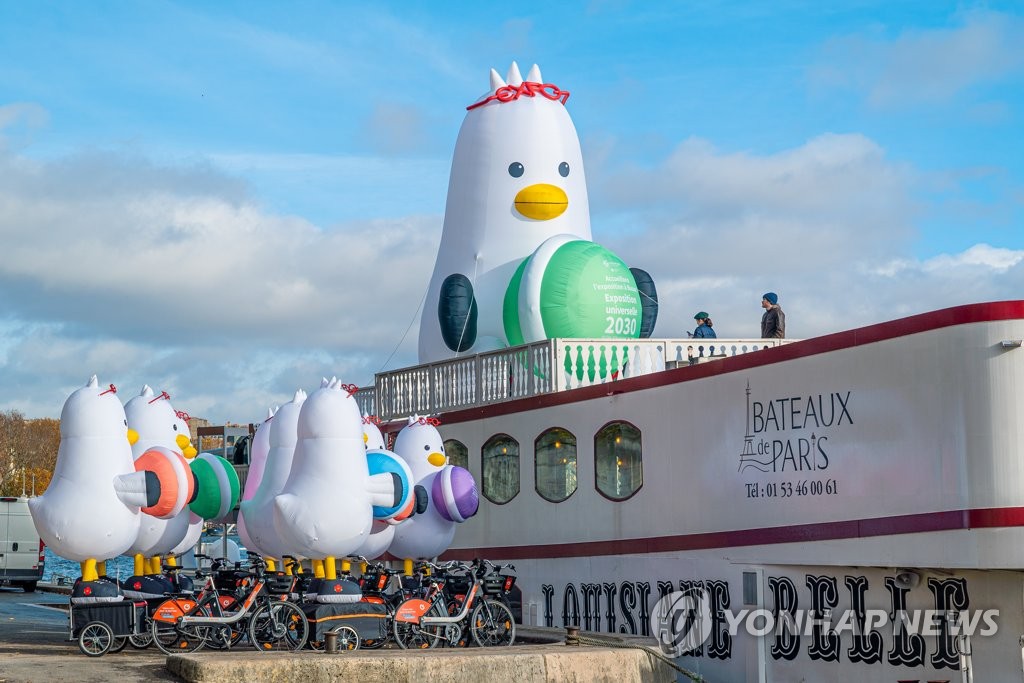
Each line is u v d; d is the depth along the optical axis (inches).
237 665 570.6
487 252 1138.0
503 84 1181.7
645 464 840.9
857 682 687.7
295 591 762.2
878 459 661.3
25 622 1012.5
